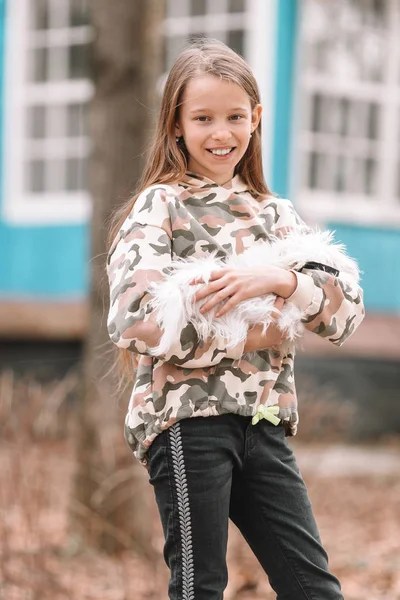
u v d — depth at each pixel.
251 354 3.79
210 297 3.63
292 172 14.60
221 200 3.90
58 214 15.14
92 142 8.12
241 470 3.82
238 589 6.88
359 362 14.43
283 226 4.03
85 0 15.31
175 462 3.71
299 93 14.57
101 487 7.80
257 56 14.34
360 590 7.14
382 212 15.40
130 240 3.74
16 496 7.57
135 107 8.01
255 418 3.75
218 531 3.72
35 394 10.23
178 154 3.91
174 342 3.58
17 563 7.09
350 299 3.88
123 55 7.96
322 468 11.66
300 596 3.81
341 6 15.07
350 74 15.23
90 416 8.03
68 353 14.33
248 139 3.89
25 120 15.53
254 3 14.33
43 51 15.55
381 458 12.91
